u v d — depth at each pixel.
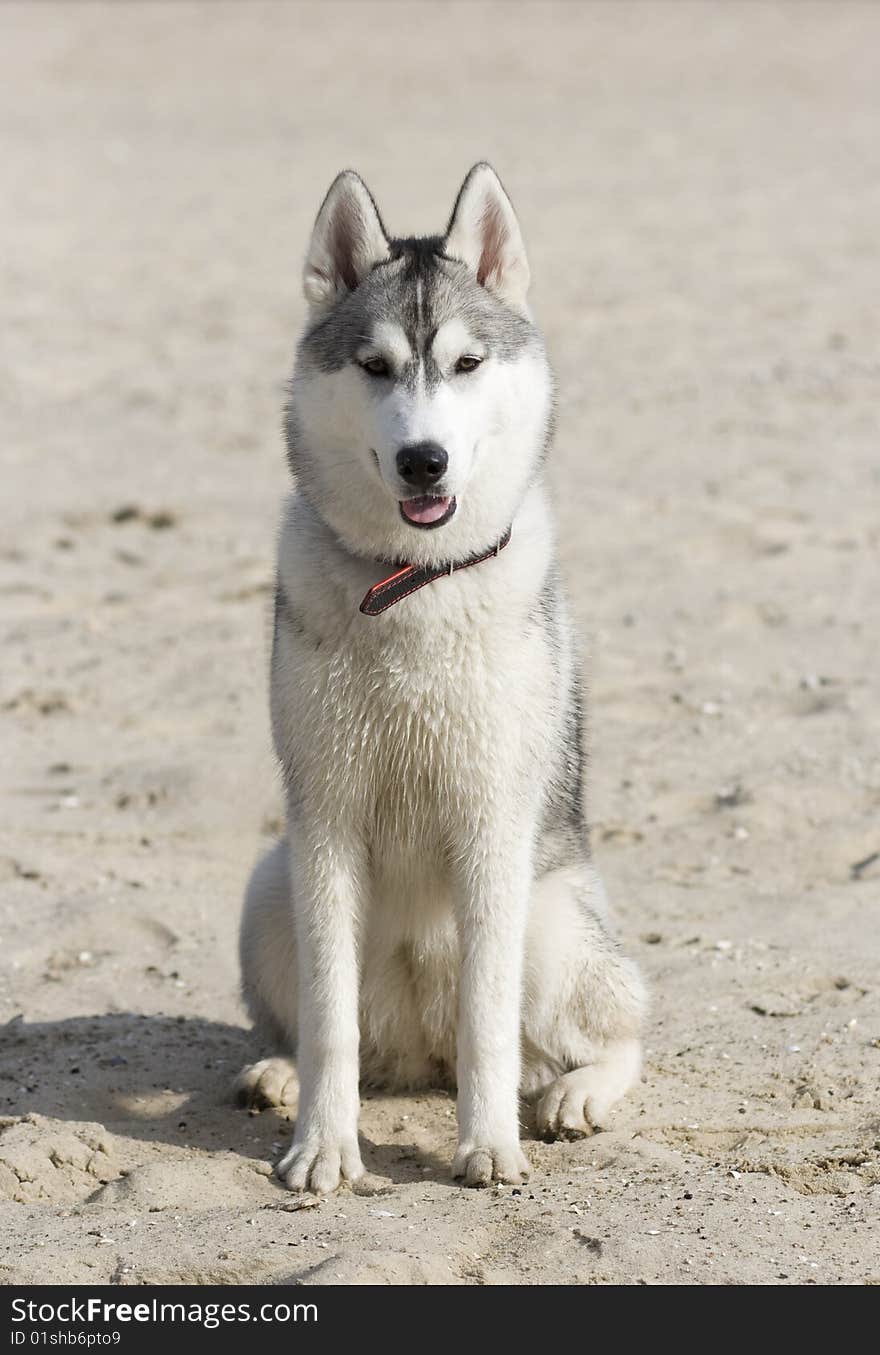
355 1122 5.32
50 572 12.95
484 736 5.31
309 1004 5.38
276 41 48.47
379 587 5.19
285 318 21.75
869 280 22.19
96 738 9.69
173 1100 5.90
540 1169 5.32
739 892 7.61
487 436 5.41
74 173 31.80
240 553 13.25
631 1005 5.83
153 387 18.78
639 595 11.89
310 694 5.35
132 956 7.14
